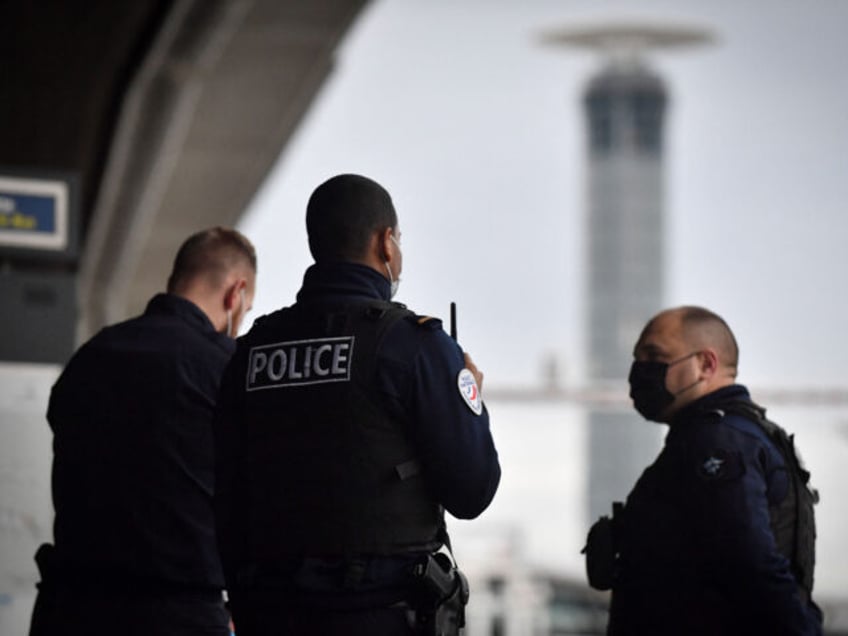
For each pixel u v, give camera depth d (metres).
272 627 7.98
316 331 8.15
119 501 9.85
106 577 9.80
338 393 7.96
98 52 39.19
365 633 7.82
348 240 8.39
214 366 10.07
